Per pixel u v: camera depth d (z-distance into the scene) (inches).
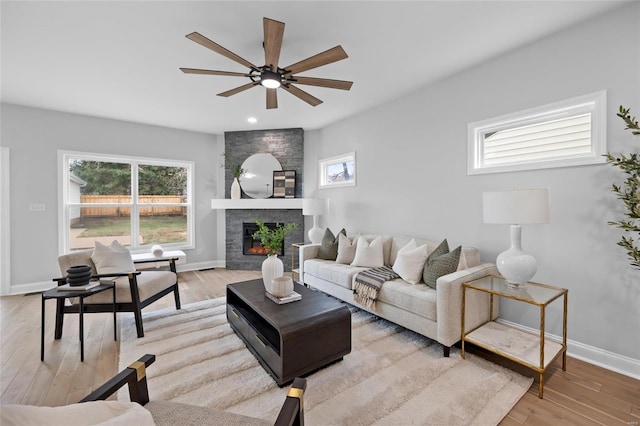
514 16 83.2
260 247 214.2
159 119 180.9
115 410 32.8
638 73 77.1
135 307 100.7
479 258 108.0
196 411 42.9
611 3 78.1
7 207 150.2
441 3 77.5
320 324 77.7
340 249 145.9
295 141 206.8
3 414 23.0
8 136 150.1
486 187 111.0
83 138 169.9
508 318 104.5
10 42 93.9
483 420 61.9
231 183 214.2
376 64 111.6
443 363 84.3
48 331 106.3
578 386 74.3
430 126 131.0
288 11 80.0
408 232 142.6
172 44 96.0
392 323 113.6
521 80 99.9
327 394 70.4
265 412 64.6
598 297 84.8
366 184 167.0
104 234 181.0
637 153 77.4
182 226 209.8
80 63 108.3
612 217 82.0
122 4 76.5
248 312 99.4
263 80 90.7
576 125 91.3
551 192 93.7
